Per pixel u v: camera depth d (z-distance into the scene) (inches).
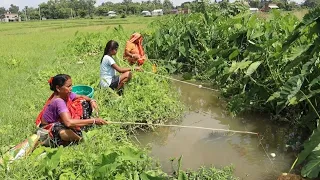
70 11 3841.0
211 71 340.8
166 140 235.5
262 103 273.0
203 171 183.5
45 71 374.6
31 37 940.0
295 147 217.0
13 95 290.4
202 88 364.2
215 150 218.7
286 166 195.9
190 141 233.5
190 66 435.8
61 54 521.7
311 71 209.2
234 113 276.8
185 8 1133.7
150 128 249.6
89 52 559.8
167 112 268.5
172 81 396.2
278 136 236.4
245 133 244.1
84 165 163.0
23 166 162.2
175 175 181.2
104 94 281.1
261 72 285.7
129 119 247.1
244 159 205.9
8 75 375.2
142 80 312.8
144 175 155.3
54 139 201.9
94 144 193.9
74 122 202.5
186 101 323.6
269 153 213.0
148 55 488.1
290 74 248.1
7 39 892.6
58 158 161.0
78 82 313.3
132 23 1577.3
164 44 478.0
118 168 163.5
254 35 309.9
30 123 228.7
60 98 207.0
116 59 374.6
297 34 203.0
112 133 220.4
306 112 238.2
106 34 690.8
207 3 801.6
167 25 577.6
